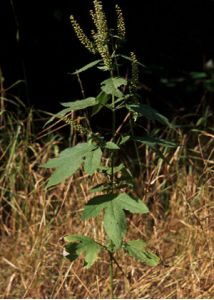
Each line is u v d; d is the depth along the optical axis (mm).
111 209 3844
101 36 3861
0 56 8344
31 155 6453
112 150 4094
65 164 3816
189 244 5129
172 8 9078
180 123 7230
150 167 6262
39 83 8359
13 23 8500
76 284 5258
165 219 5781
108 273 5305
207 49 9156
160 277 5117
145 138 4012
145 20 8953
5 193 6152
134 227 5656
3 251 5656
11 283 5336
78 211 5578
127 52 8711
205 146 6160
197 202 5594
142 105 4016
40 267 5273
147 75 8547
